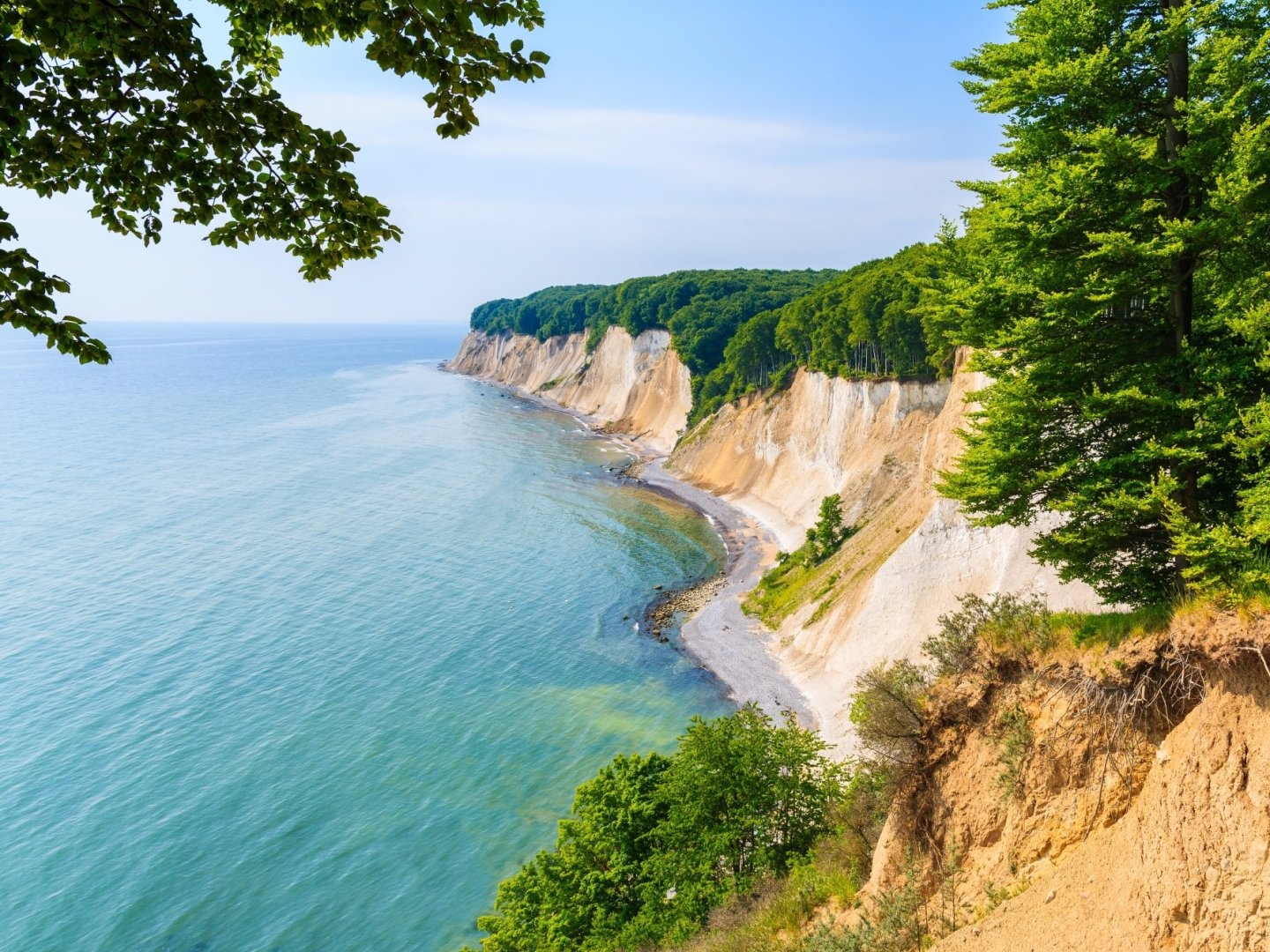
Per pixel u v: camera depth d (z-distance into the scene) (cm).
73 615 6341
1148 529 1405
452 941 3262
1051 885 1274
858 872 1875
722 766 2586
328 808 4044
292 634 6069
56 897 3466
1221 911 1016
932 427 5594
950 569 4488
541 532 8850
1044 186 1365
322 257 737
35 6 542
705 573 7556
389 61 636
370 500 10194
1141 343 1406
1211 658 1113
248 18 684
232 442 14462
